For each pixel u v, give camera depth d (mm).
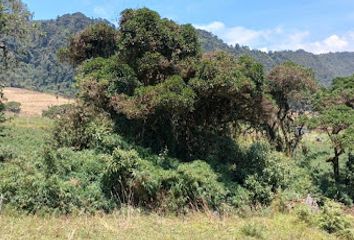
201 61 16953
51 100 82688
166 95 15281
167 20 17859
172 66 17078
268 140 24125
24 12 20141
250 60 17609
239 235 11578
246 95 16938
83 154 15234
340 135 19562
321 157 24281
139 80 17453
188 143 18203
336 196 19031
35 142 23000
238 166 17469
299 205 15531
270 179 16938
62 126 17266
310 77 24062
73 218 12234
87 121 16859
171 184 14711
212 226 12484
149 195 14375
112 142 15586
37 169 13883
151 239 10281
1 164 15188
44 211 12359
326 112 20344
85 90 16484
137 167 14234
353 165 20969
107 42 21469
